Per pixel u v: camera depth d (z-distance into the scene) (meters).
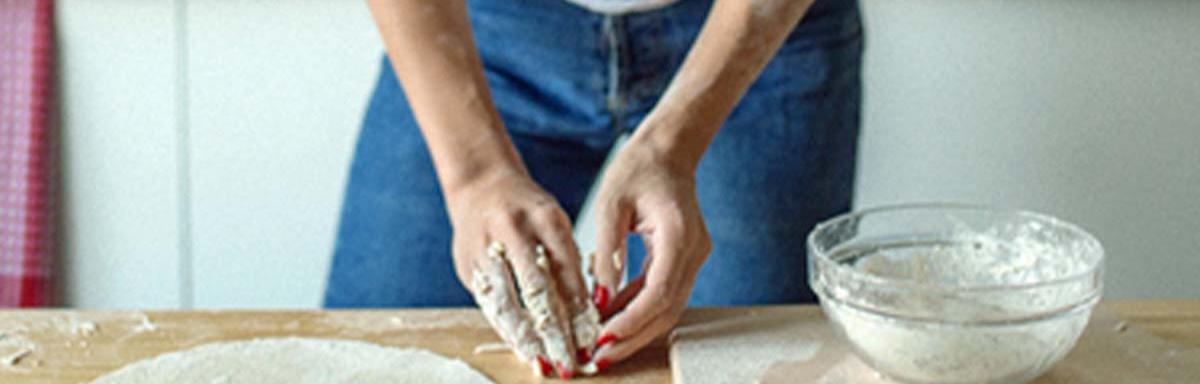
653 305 0.94
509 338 0.95
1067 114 1.75
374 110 1.34
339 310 1.06
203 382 0.92
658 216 0.98
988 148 1.78
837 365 0.92
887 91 1.75
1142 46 1.71
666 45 1.31
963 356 0.83
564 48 1.32
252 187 1.85
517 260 0.95
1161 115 1.75
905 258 0.99
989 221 0.98
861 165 1.80
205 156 1.83
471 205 1.00
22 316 1.04
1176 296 1.87
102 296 1.93
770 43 1.06
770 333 0.98
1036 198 1.81
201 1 1.73
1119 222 1.82
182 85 1.79
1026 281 0.95
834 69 1.34
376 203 1.32
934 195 1.81
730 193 1.36
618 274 0.98
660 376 0.94
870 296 0.85
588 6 1.28
